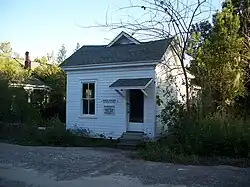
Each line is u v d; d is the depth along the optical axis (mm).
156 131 18172
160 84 18562
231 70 18250
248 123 14836
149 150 14398
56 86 30969
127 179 10148
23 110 24484
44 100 30500
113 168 11797
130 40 21281
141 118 18844
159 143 15523
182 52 15516
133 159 13695
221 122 14547
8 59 37750
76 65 20812
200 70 17969
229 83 18125
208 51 18531
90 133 20359
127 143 17922
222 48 18562
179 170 11430
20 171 11297
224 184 9547
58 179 10211
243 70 19297
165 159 13336
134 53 19688
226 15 19266
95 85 20359
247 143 13531
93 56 21203
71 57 22078
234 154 13664
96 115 20250
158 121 18250
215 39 18750
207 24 21062
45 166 12164
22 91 25062
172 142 14820
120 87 18344
